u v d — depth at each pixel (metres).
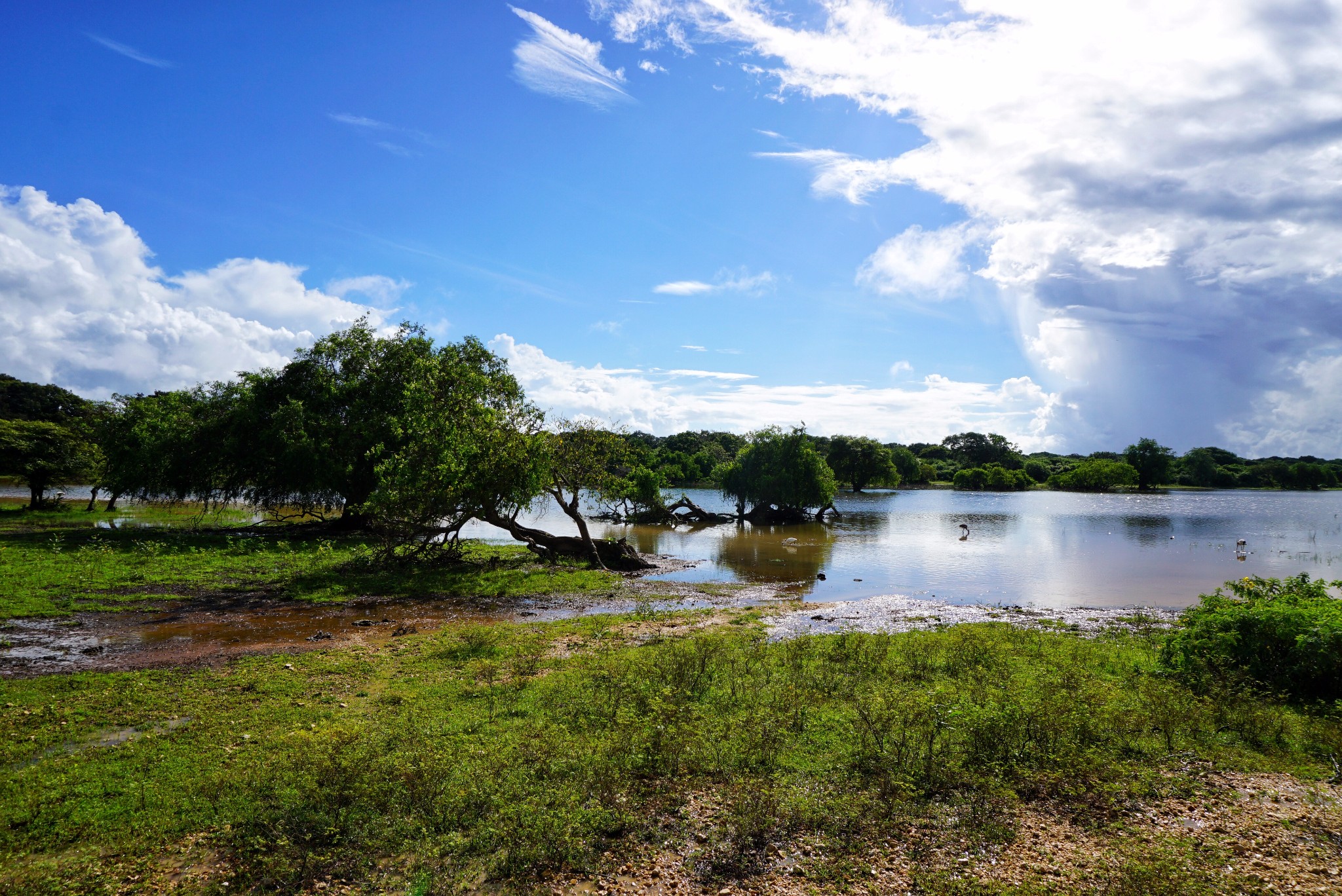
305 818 7.26
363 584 24.34
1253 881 6.41
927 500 98.50
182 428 37.69
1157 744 9.73
